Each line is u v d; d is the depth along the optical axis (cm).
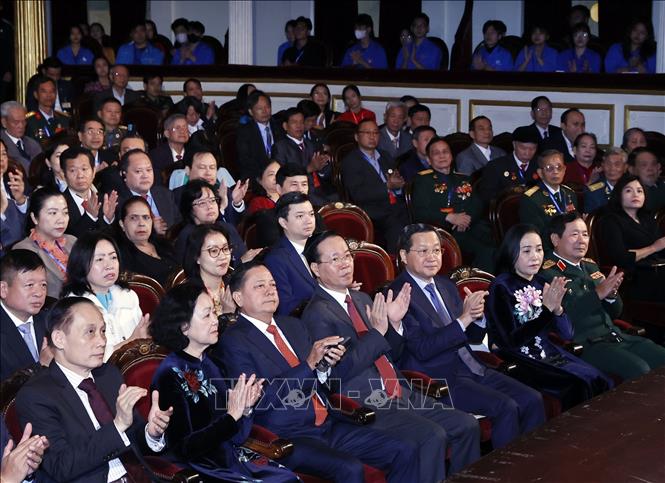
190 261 475
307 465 399
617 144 1001
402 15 1473
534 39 1198
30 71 1306
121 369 384
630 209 657
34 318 430
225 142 935
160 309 383
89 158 623
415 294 486
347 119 1049
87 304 359
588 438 320
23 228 615
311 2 1471
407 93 1110
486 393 471
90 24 1591
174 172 737
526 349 506
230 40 1230
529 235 506
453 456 440
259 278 419
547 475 288
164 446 367
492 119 1063
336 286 459
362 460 420
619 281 550
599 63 1180
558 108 1026
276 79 1170
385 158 813
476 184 801
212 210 559
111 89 1118
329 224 620
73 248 444
